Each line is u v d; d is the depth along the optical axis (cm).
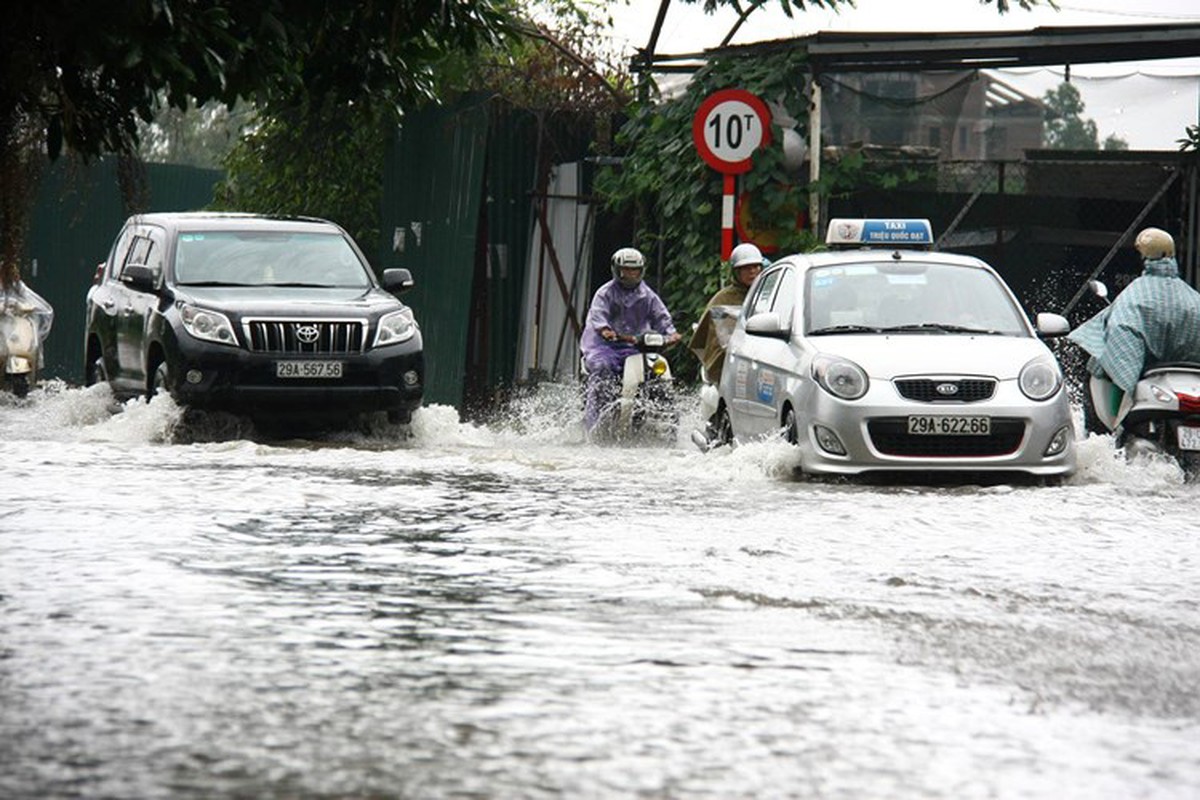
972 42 3575
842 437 2334
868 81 3859
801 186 3800
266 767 848
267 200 5316
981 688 1048
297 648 1129
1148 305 2523
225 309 3077
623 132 4116
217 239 3366
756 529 1783
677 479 2333
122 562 1473
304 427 3325
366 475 2302
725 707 986
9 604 1265
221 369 3045
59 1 2455
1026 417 2350
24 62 2470
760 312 2756
